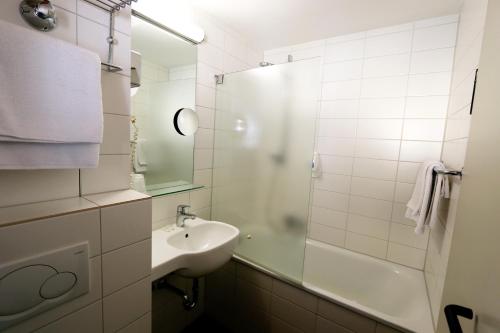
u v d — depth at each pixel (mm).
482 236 597
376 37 1814
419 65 1678
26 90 623
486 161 605
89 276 762
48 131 664
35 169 724
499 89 572
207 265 1261
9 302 607
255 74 1635
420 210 1365
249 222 1737
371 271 1888
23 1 682
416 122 1709
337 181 2047
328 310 1367
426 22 1642
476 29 1105
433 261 1484
